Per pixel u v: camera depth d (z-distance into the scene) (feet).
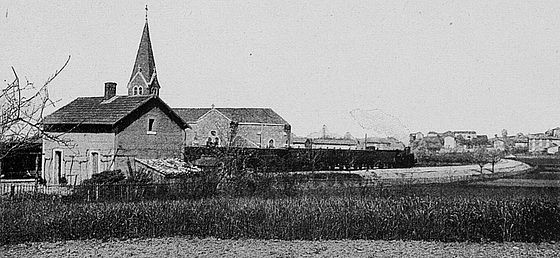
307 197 77.00
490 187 116.78
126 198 84.17
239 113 316.19
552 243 60.70
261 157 138.41
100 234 61.77
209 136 280.72
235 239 62.34
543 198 67.31
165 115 144.25
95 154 135.03
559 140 407.23
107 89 146.41
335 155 195.00
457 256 53.42
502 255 54.19
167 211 63.82
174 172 116.06
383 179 140.97
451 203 64.28
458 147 436.35
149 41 250.98
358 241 61.46
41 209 63.26
